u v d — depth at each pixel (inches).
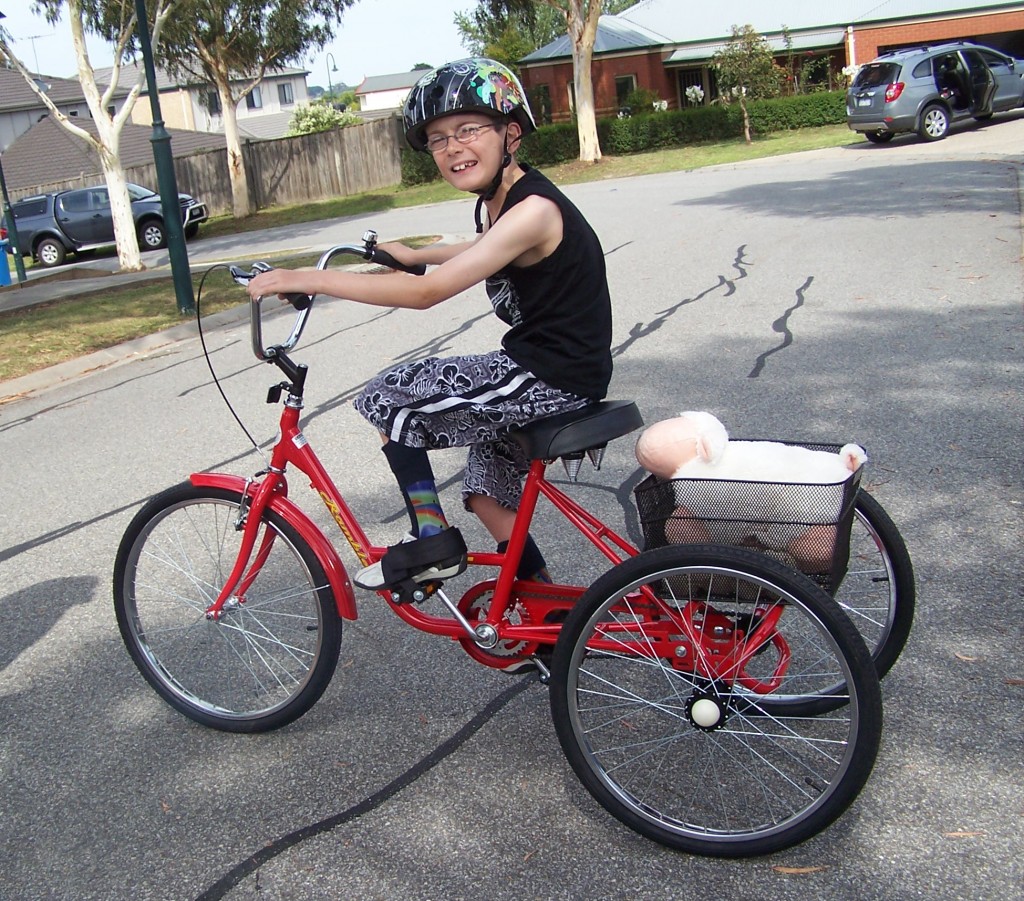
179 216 450.6
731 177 773.3
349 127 1268.5
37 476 241.0
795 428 214.4
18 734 133.9
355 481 212.7
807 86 1307.8
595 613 102.7
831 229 453.4
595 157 1085.1
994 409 213.0
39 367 360.8
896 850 100.1
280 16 1167.0
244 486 126.1
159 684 134.3
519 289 105.7
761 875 98.9
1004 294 304.0
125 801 118.5
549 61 1350.9
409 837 108.3
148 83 433.1
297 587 136.6
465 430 111.5
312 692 125.8
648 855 103.0
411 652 145.6
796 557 100.7
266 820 113.0
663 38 1386.6
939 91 813.2
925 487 179.8
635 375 265.3
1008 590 144.6
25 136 1435.8
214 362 346.6
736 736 118.3
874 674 94.2
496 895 98.9
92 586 177.2
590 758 105.5
